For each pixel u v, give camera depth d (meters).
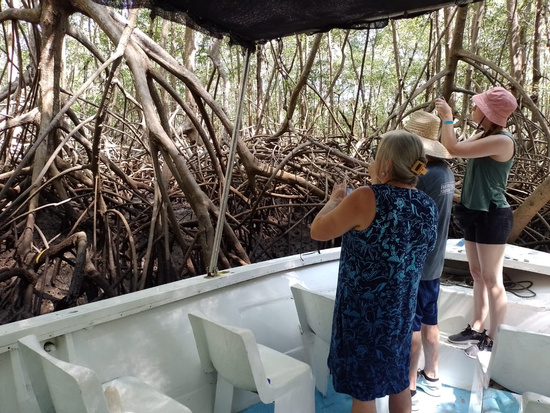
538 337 1.80
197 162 7.03
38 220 5.84
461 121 8.21
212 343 2.04
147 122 4.21
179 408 1.77
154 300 2.18
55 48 4.99
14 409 1.72
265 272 2.76
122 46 4.25
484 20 14.44
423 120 2.39
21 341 1.61
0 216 4.70
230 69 15.59
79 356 1.93
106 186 6.36
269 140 7.85
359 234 1.71
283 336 2.67
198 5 2.06
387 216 1.66
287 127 7.54
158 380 2.11
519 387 1.95
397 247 1.67
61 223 5.88
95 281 4.34
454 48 6.86
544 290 3.13
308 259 3.04
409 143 1.71
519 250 3.54
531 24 13.07
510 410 1.94
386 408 2.35
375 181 1.85
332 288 3.01
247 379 1.95
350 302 1.76
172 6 2.05
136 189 6.13
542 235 6.56
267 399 1.89
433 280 2.34
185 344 2.25
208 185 6.65
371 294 1.71
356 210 1.68
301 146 5.94
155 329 2.19
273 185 6.48
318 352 2.58
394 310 1.73
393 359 1.78
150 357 2.12
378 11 2.14
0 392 1.71
